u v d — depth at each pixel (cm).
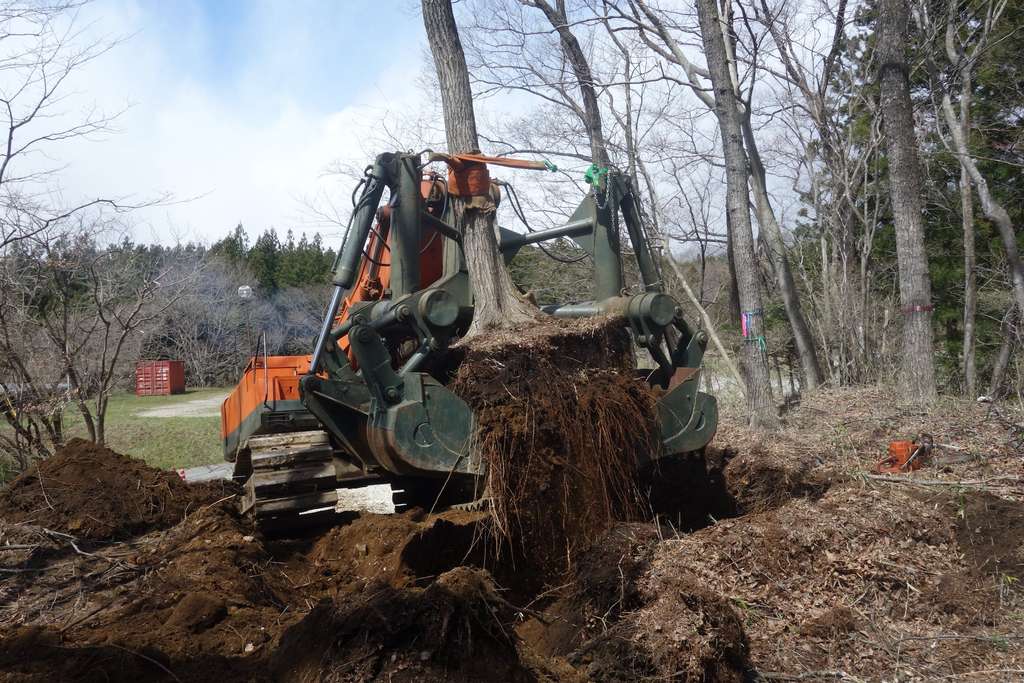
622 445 565
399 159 624
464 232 657
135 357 1741
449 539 549
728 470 738
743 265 1111
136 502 746
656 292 657
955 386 1529
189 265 2536
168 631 450
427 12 753
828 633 447
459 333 666
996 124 1697
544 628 482
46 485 739
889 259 1781
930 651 433
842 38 1631
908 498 563
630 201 687
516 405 545
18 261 962
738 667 403
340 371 585
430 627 355
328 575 577
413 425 525
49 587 593
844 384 1445
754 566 488
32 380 945
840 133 1711
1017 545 506
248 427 778
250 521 663
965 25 1602
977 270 1628
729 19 1475
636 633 404
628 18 1462
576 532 532
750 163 1526
